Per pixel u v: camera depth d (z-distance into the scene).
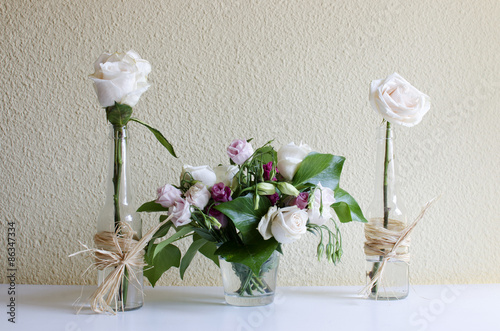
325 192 0.85
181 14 1.13
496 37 1.15
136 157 1.12
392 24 1.14
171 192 0.86
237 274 0.91
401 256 0.95
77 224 1.12
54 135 1.12
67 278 1.12
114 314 0.87
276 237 0.82
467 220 1.14
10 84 1.12
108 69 0.84
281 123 1.13
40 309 0.91
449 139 1.15
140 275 0.92
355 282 1.13
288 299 0.98
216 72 1.13
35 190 1.12
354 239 1.14
